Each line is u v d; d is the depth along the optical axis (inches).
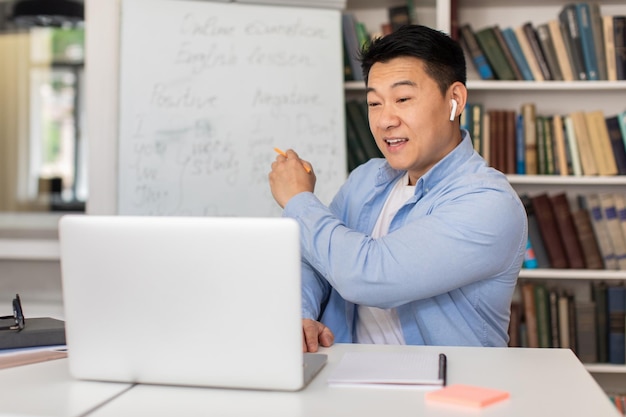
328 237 63.3
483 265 62.4
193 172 125.2
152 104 125.5
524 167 127.9
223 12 127.2
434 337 67.5
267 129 126.1
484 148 127.9
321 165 125.9
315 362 53.6
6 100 160.9
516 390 47.6
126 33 125.7
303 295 70.5
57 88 160.6
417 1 134.1
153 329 48.0
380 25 139.7
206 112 125.7
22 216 158.7
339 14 128.3
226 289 46.4
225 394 47.3
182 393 47.6
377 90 68.4
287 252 45.4
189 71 126.0
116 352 49.1
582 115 127.3
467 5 136.9
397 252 61.0
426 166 71.6
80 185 160.4
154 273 47.3
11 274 144.4
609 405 44.3
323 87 127.0
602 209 126.6
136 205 124.5
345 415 42.6
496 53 129.1
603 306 125.5
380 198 77.0
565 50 127.8
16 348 57.6
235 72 126.4
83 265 48.5
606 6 135.9
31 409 44.0
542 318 125.6
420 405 44.3
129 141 125.1
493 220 62.4
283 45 127.0
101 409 44.2
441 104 68.2
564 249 127.0
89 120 129.3
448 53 67.9
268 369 46.8
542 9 136.6
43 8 158.2
